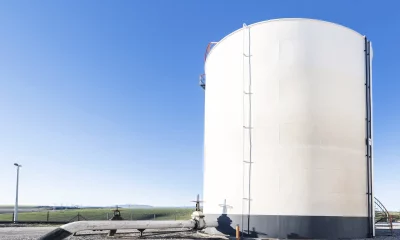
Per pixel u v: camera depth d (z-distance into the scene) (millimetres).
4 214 81000
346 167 20750
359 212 20766
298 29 21500
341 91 21391
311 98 20750
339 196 20203
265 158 20547
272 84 21172
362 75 22531
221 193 22016
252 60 21922
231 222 20969
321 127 20562
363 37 23031
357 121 21719
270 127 20766
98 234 22609
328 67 21297
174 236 20922
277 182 20047
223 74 23359
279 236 19469
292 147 20250
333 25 21938
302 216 19500
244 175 20938
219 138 22938
